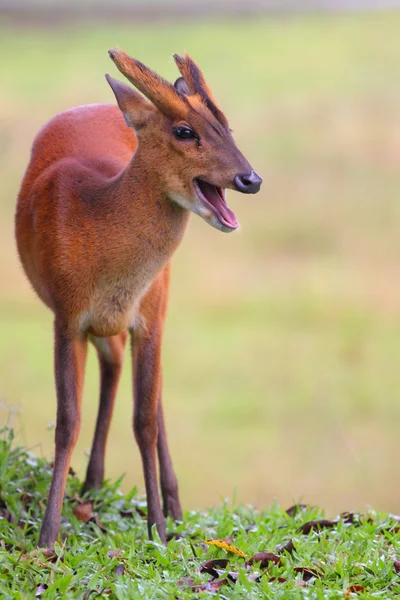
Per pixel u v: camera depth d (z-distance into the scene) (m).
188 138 6.93
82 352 7.29
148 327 7.40
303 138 29.94
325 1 48.34
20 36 38.03
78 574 6.27
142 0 48.53
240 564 6.55
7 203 24.00
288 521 7.65
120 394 17.00
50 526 6.96
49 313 20.50
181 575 6.39
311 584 6.26
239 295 22.67
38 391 16.30
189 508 13.71
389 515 7.64
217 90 32.81
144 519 7.93
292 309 21.75
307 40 40.06
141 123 7.02
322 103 32.09
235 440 15.66
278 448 15.50
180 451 15.34
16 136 24.39
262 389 17.66
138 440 7.38
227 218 7.00
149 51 35.31
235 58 36.53
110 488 8.21
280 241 25.72
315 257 24.70
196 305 22.03
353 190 28.16
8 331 19.23
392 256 24.72
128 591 6.02
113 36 37.97
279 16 45.03
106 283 7.13
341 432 15.99
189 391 17.52
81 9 44.88
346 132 30.52
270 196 27.94
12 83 29.44
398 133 29.66
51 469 8.15
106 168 7.62
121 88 7.05
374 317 21.28
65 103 26.80
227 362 18.86
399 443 15.79
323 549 6.79
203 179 6.95
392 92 32.81
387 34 40.66
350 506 14.14
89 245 7.06
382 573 6.38
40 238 7.23
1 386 16.27
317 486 14.54
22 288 21.75
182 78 7.29
